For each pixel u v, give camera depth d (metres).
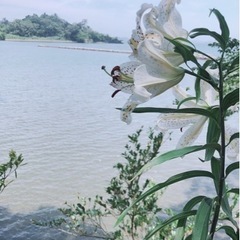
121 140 11.66
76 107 17.84
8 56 50.69
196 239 0.95
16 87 23.77
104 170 8.89
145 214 3.09
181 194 7.19
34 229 6.00
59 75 32.09
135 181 3.32
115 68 0.99
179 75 0.94
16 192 7.38
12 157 3.52
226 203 1.10
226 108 1.00
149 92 0.94
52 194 7.39
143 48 0.92
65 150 10.43
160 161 0.97
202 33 0.97
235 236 1.14
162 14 0.95
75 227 3.58
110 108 17.56
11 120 14.30
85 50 70.69
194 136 1.11
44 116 15.32
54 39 79.56
